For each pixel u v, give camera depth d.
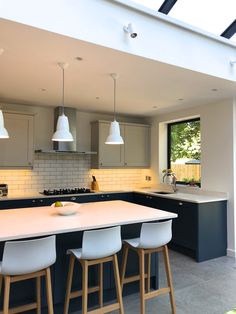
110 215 2.55
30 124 4.40
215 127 4.25
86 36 2.18
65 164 5.07
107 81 3.26
